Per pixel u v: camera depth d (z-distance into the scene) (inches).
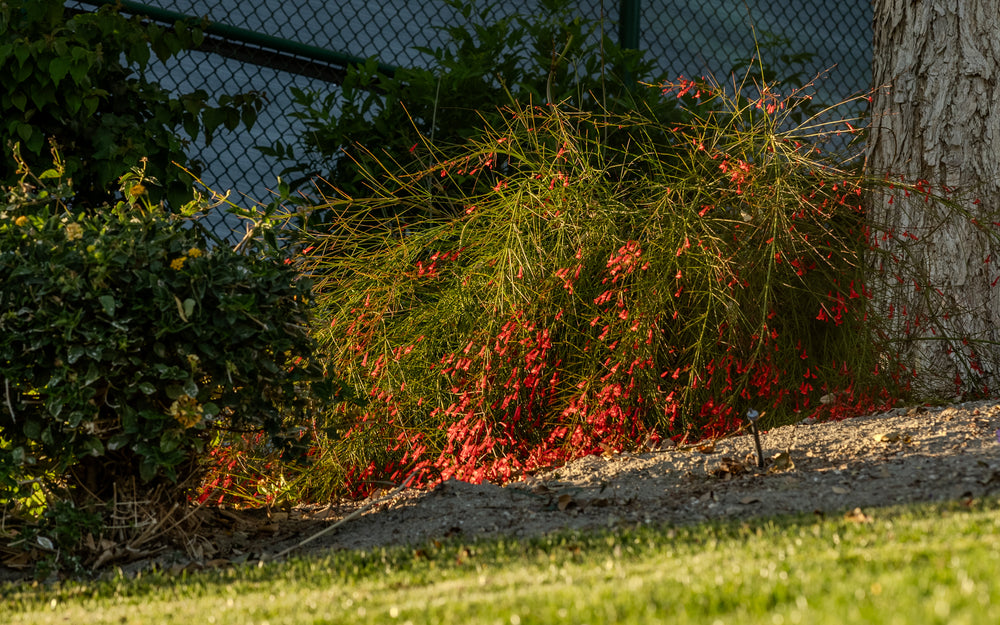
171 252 149.7
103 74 217.6
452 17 306.3
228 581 125.6
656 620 75.8
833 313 204.7
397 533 148.2
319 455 196.1
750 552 102.9
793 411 205.9
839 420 191.0
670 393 195.2
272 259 166.1
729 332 197.0
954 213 225.8
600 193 214.1
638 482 160.2
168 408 147.6
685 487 154.8
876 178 225.0
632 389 195.2
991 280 225.8
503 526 143.6
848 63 367.9
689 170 217.8
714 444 181.3
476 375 200.1
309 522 164.2
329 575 121.2
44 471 148.1
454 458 187.6
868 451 159.9
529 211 204.8
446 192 254.7
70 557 139.5
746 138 210.2
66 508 141.1
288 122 279.7
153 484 152.8
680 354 205.3
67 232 140.6
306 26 283.4
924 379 218.5
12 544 139.5
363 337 205.2
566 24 278.1
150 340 144.4
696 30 338.6
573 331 205.2
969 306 224.7
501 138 227.8
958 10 233.5
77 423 136.4
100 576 138.1
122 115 220.8
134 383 140.6
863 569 86.7
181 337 145.5
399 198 226.7
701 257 197.3
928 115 232.8
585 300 206.4
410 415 204.7
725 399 199.8
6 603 121.6
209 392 148.4
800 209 202.8
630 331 194.9
